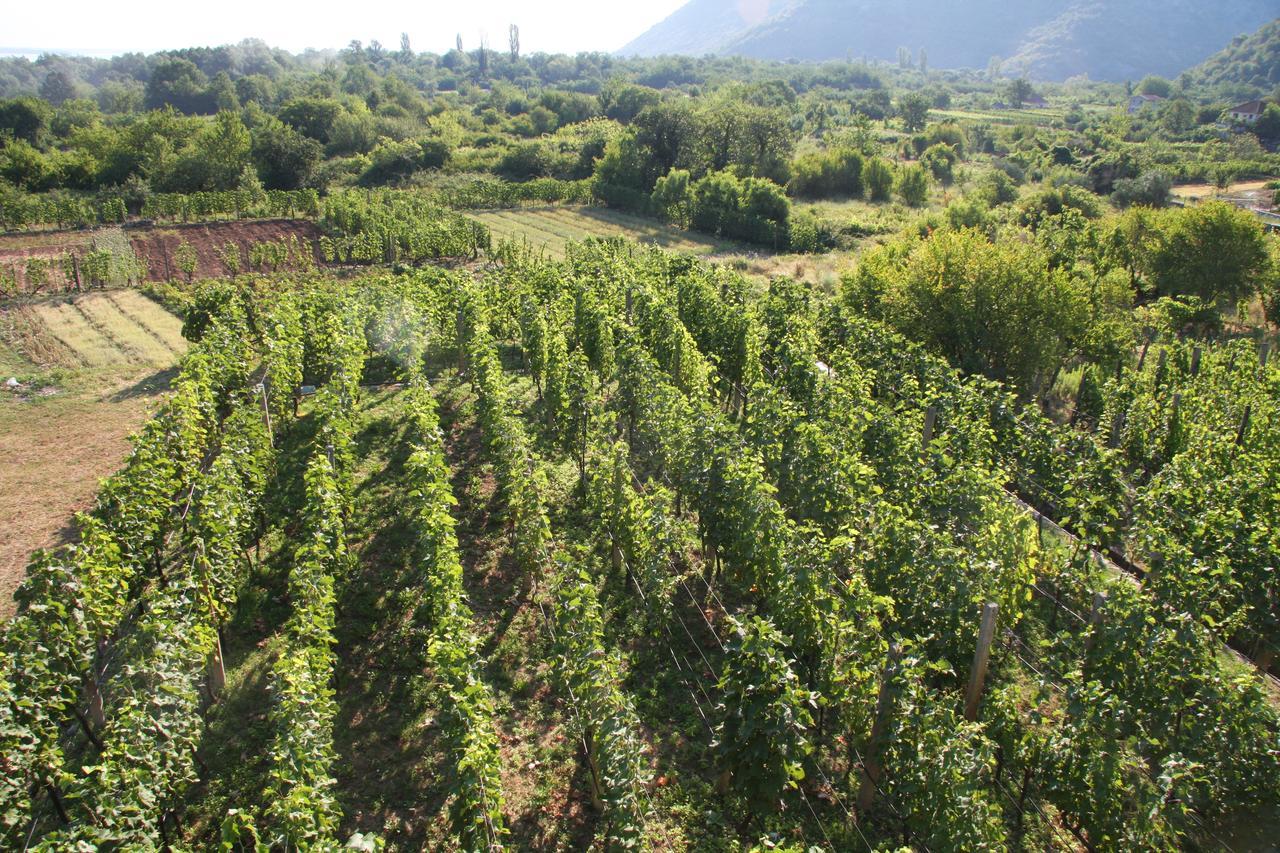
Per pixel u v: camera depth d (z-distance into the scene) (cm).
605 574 1784
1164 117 12875
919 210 7106
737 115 7669
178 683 1173
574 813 1206
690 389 2516
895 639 1156
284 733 1102
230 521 1516
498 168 8431
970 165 9606
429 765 1289
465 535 1930
